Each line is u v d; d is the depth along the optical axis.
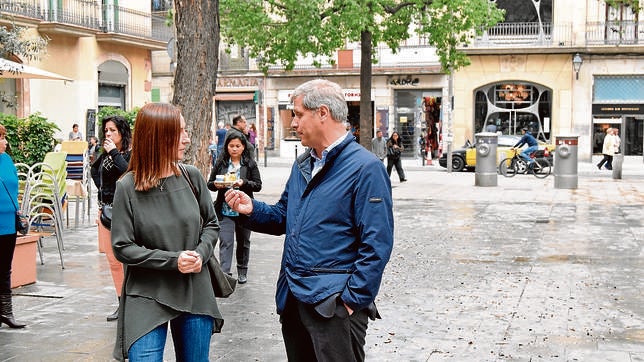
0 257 6.54
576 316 7.21
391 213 3.73
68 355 5.84
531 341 6.36
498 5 37.41
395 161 24.42
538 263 9.99
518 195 19.59
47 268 9.45
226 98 42.19
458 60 23.66
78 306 7.46
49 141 14.31
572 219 14.60
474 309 7.48
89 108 31.52
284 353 5.97
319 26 20.52
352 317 3.79
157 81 43.72
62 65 30.31
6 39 18.45
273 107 41.50
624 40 35.94
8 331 6.53
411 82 39.03
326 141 3.81
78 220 13.70
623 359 5.85
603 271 9.43
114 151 6.56
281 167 33.38
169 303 3.82
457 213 15.69
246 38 22.42
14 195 6.54
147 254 3.77
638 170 31.17
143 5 35.09
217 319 4.03
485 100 38.16
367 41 21.89
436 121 39.16
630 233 12.73
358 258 3.68
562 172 21.70
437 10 22.89
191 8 8.73
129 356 3.80
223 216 8.55
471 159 31.00
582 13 36.41
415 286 8.55
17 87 28.45
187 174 4.10
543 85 37.28
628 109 36.50
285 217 4.11
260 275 9.23
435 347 6.18
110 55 33.00
